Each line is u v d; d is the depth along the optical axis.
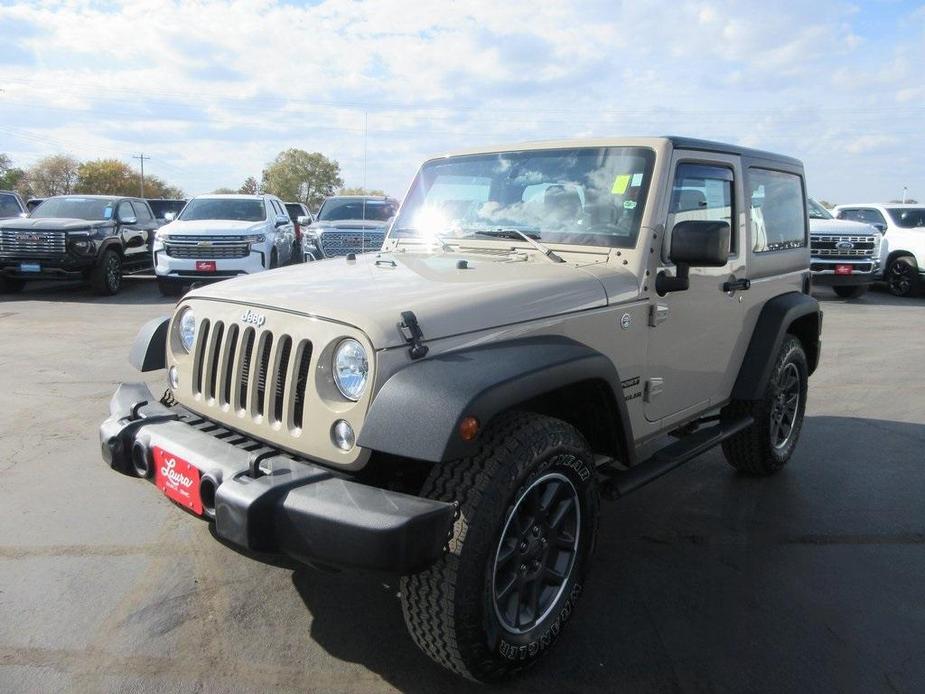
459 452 2.12
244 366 2.66
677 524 3.87
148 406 2.91
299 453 2.44
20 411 5.57
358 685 2.51
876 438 5.35
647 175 3.18
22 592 3.04
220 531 2.26
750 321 4.06
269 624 2.86
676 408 3.49
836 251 13.40
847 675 2.60
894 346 9.09
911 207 15.34
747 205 3.89
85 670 2.55
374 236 12.80
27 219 12.93
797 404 4.66
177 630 2.80
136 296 13.12
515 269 3.02
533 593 2.58
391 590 3.13
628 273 3.07
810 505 4.13
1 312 10.76
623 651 2.73
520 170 3.56
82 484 4.19
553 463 2.50
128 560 3.33
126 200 14.59
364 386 2.27
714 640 2.81
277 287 2.76
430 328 2.36
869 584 3.25
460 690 2.50
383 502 2.14
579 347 2.63
